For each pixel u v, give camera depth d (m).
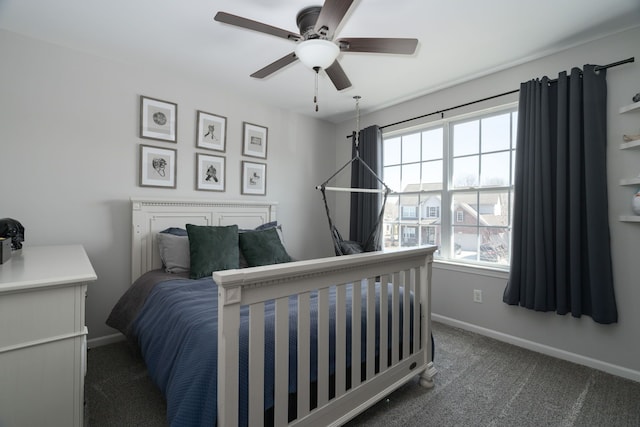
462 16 1.88
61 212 2.29
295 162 3.80
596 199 2.03
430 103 3.15
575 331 2.22
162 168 2.75
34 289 1.00
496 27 2.00
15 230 1.65
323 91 3.14
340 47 1.67
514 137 2.63
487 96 2.71
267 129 3.51
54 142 2.26
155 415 1.61
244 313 1.43
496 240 2.73
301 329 1.24
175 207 2.79
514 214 2.42
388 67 2.57
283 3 1.76
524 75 2.49
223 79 2.89
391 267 1.68
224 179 3.15
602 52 2.11
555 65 2.32
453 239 3.04
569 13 1.86
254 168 3.39
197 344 1.24
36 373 1.01
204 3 1.78
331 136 4.20
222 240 2.52
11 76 2.10
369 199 3.57
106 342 2.47
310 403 1.33
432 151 3.23
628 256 2.00
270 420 1.19
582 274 2.13
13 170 2.11
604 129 2.05
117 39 2.20
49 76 2.23
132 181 2.60
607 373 2.06
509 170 2.65
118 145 2.53
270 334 1.24
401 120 3.42
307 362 1.26
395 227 3.55
